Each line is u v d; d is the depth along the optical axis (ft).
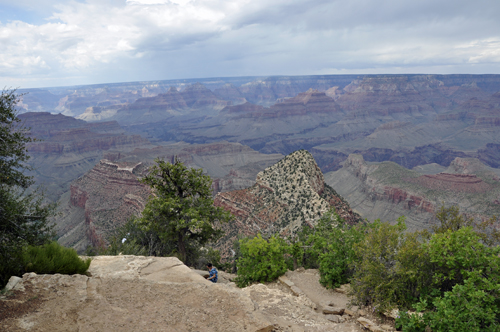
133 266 53.52
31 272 41.01
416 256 54.90
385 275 56.24
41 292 36.24
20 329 28.58
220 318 34.99
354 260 73.20
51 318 31.01
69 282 39.75
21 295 34.88
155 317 33.73
